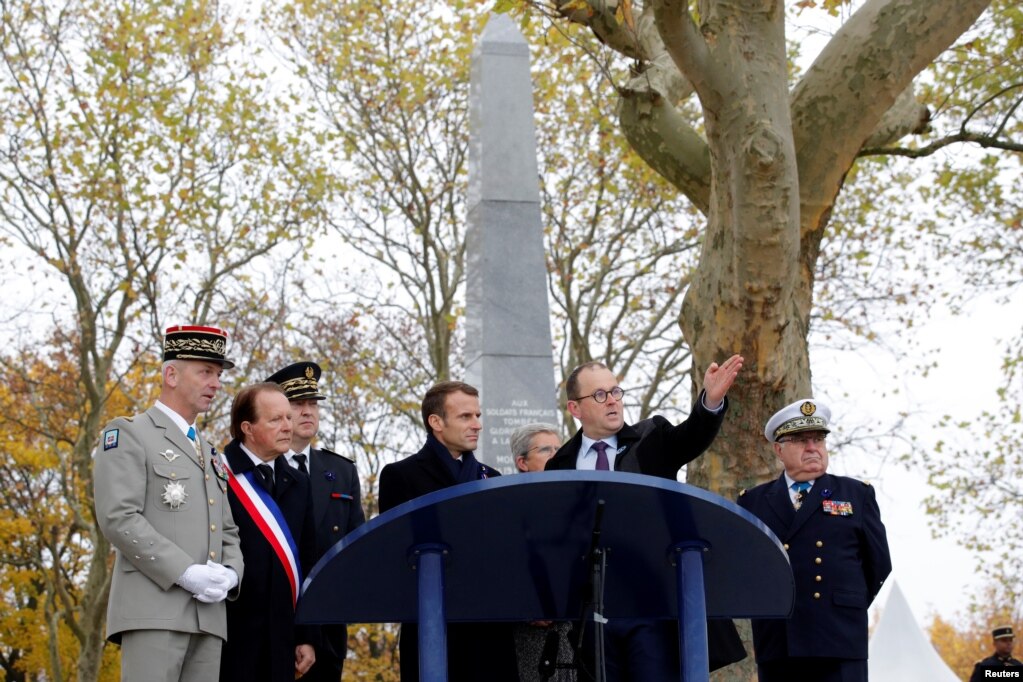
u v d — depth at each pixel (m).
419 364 22.03
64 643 24.59
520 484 2.67
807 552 5.59
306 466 6.76
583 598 3.16
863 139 9.07
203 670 4.89
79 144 18.03
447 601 3.19
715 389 4.62
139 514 4.88
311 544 5.78
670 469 5.05
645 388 22.06
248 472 5.62
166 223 18.12
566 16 9.09
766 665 5.68
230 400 20.97
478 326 11.36
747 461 8.91
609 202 20.81
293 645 5.40
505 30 12.19
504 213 11.54
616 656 4.90
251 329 21.39
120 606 4.84
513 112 11.88
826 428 5.82
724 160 8.19
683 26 7.51
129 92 18.00
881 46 8.70
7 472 22.75
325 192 20.23
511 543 2.94
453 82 20.19
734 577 3.21
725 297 8.53
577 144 20.67
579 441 5.38
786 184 8.00
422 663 2.89
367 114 20.17
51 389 21.72
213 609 4.93
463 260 21.30
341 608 3.21
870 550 5.66
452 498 2.69
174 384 5.24
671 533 2.96
